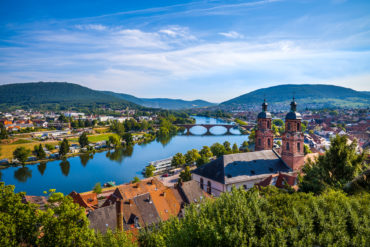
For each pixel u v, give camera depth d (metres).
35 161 172.62
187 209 32.88
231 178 81.81
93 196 88.06
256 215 25.14
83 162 170.62
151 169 131.62
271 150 98.12
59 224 39.56
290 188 50.53
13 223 38.06
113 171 147.75
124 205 64.06
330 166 45.59
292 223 24.62
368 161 61.25
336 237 22.95
